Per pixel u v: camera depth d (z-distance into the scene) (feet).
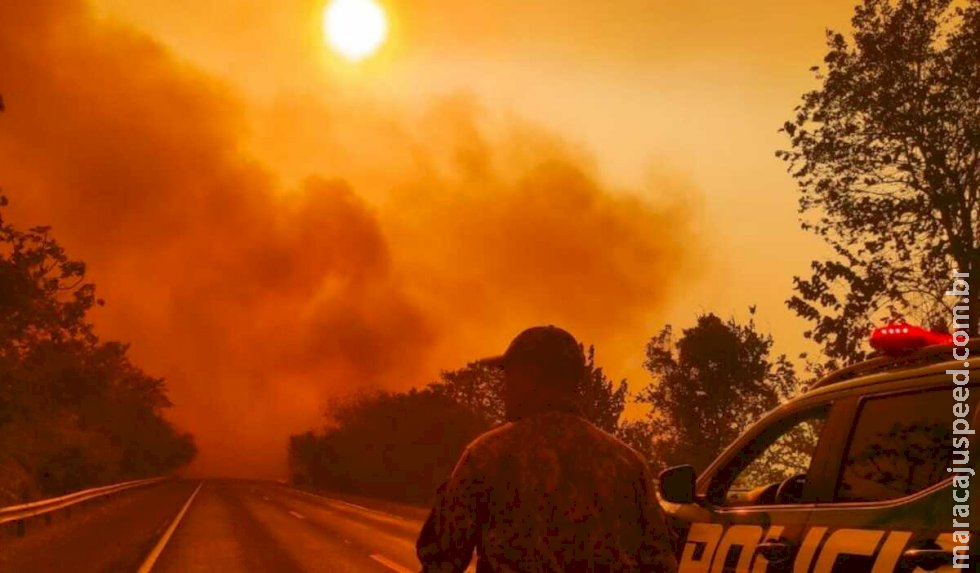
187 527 87.56
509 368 9.96
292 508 135.23
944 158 74.13
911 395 13.24
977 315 72.54
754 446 16.89
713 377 106.93
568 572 9.00
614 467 9.41
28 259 139.85
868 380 14.30
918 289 76.02
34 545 63.93
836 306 78.38
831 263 78.23
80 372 184.85
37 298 139.64
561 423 9.57
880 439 13.58
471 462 9.46
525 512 9.14
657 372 110.63
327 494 220.02
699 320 109.91
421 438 246.68
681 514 17.54
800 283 79.61
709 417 107.04
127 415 303.68
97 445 199.93
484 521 9.36
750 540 15.26
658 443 112.06
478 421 247.50
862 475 13.71
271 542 72.79
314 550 66.69
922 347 13.79
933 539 11.75
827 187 77.77
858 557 12.79
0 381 142.00
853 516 13.30
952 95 73.67
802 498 14.74
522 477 9.26
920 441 12.91
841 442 14.25
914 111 73.92
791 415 15.93
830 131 77.56
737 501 18.60
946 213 74.23
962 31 73.51
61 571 49.75
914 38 73.92
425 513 126.72
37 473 149.38
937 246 74.38
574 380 9.91
